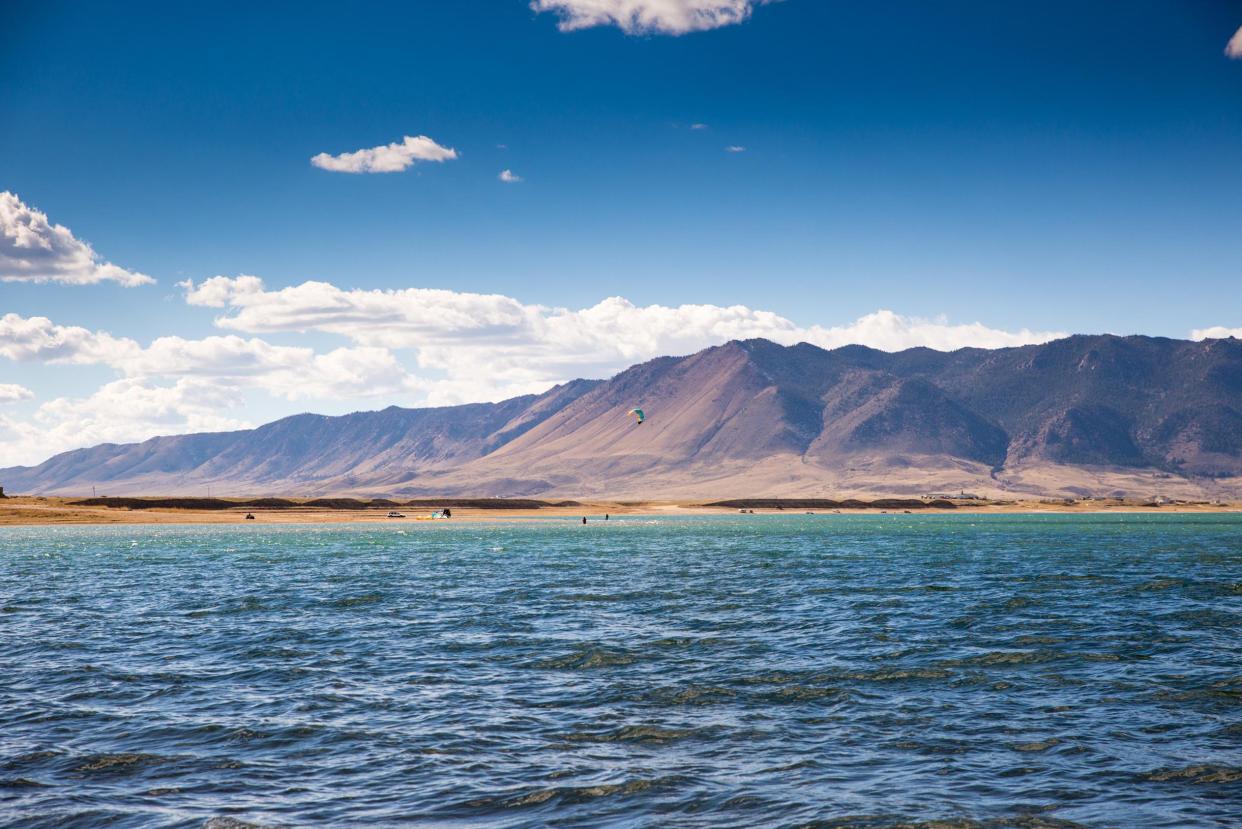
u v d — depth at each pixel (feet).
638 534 534.78
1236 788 70.13
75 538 477.77
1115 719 89.04
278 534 527.40
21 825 63.26
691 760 77.10
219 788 70.44
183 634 140.67
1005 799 68.03
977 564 277.44
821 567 268.41
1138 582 214.48
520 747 80.59
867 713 91.61
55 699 97.50
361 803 67.36
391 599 185.57
